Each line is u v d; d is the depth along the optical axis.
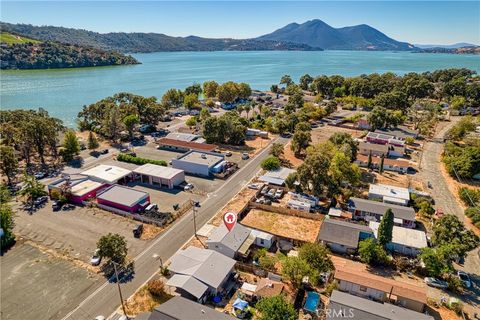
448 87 163.12
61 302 39.88
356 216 59.78
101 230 55.25
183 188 71.56
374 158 86.06
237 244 49.06
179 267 43.94
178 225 56.97
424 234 52.19
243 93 169.00
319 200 66.12
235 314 37.97
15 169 74.44
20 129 81.12
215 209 62.47
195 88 178.00
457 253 44.03
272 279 43.97
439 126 123.50
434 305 40.38
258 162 87.06
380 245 48.56
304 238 52.44
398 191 67.25
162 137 108.69
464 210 63.59
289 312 33.75
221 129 98.94
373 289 40.38
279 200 66.25
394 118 112.31
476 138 100.31
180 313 34.38
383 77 192.88
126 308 39.00
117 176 72.19
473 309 39.84
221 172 79.56
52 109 155.75
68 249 50.16
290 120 114.81
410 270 46.53
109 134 102.94
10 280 43.53
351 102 163.50
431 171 82.25
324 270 44.09
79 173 73.88
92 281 43.53
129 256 48.53
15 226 56.16
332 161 69.50
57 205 62.00
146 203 63.03
